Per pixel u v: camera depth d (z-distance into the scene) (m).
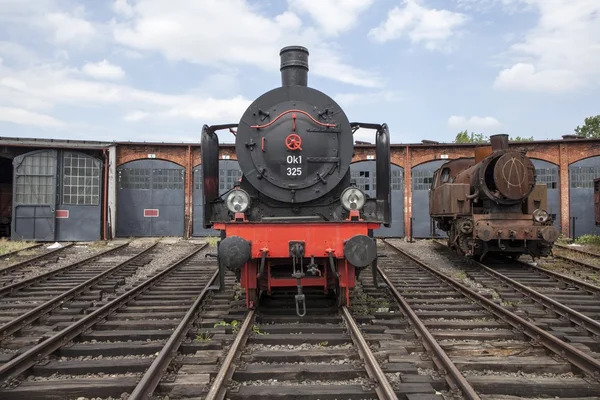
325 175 6.61
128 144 22.38
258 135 6.69
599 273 10.49
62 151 19.48
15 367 4.23
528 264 11.27
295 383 4.04
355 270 6.55
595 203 18.70
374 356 4.56
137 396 3.54
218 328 5.58
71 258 13.88
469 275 10.19
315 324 5.77
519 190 11.01
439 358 4.47
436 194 14.43
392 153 23.23
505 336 5.40
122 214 22.42
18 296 8.12
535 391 3.92
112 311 6.59
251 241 5.79
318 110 6.78
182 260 12.22
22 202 18.86
